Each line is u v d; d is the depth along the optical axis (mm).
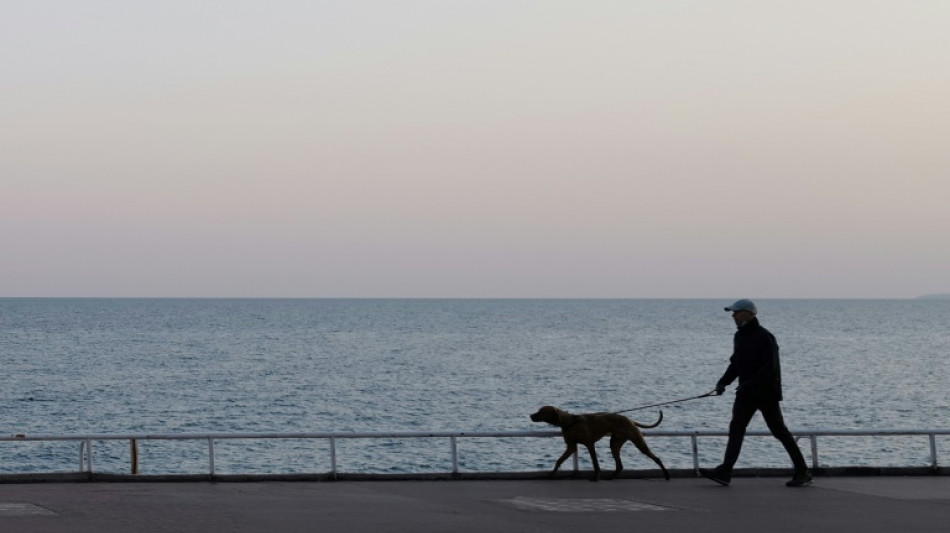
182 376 72312
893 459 32438
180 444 37156
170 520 11266
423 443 36688
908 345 120500
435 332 151625
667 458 32125
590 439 15359
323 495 13570
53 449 36031
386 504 12781
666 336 140625
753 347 14828
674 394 61812
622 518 11867
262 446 36469
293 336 135875
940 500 13469
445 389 64062
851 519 11867
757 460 31938
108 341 119250
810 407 55219
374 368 80688
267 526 10953
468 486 14695
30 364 82438
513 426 46562
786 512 12398
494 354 99250
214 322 188125
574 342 123188
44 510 11883
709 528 11188
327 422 48250
